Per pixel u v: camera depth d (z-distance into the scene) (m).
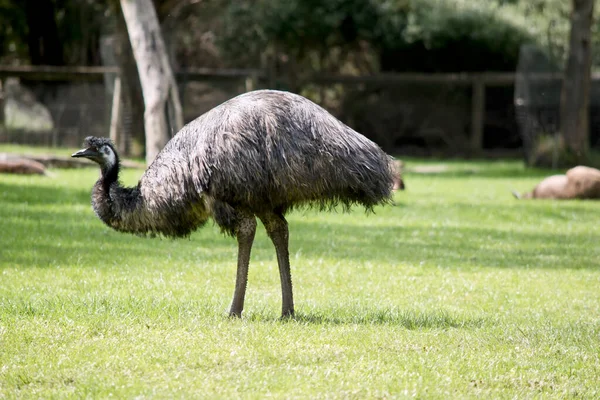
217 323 12.98
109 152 13.81
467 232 26.16
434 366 11.23
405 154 60.72
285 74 59.91
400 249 22.72
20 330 12.26
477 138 58.22
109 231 23.48
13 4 57.94
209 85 52.81
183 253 20.98
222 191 13.02
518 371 11.27
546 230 27.22
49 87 50.69
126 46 48.72
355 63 66.25
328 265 20.09
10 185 31.53
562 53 59.78
